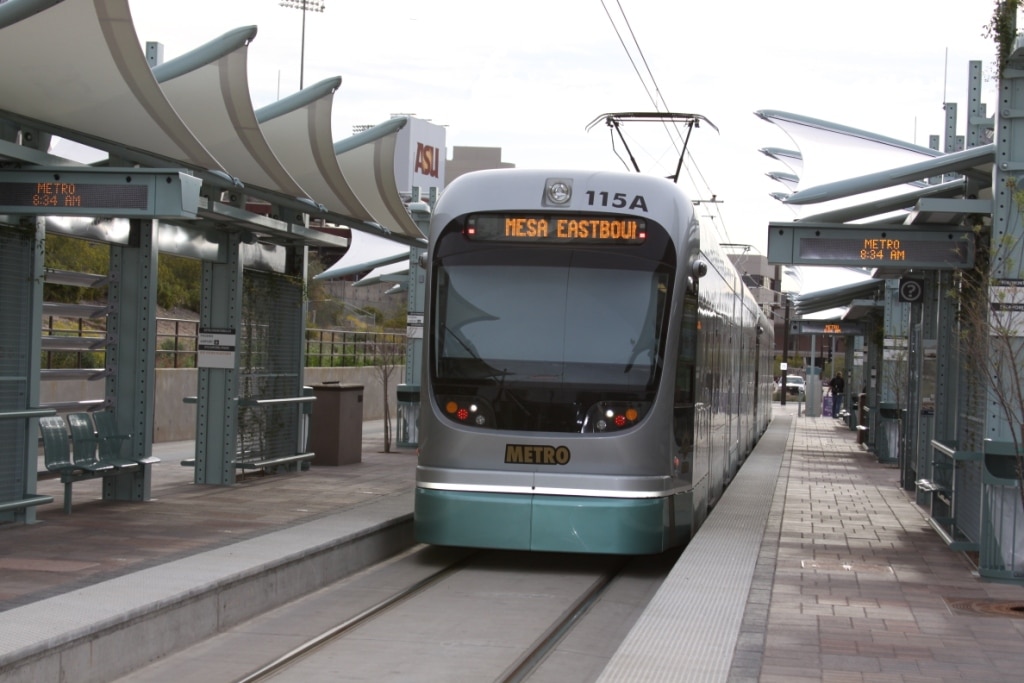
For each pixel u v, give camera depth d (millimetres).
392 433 27047
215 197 13539
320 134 13094
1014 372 9195
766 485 17547
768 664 6719
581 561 11945
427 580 10570
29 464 10672
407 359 22562
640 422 10781
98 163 12078
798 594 8922
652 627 7520
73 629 6496
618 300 11000
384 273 25688
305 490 14281
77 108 9883
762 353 32406
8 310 10406
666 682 6199
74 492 13391
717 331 14188
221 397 14555
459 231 11289
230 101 11281
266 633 8203
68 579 8195
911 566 10336
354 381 32031
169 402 22125
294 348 16375
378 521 11602
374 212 16578
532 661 7676
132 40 8844
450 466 10859
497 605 9523
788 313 55438
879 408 24109
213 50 10852
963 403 11688
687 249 11383
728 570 9703
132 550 9453
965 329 10766
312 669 7238
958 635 7613
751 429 26125
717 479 14688
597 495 10641
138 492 12547
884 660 6902
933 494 12922
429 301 11281
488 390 10906
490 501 10719
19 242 10461
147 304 12375
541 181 11266
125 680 6871
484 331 11031
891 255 11664
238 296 14469
